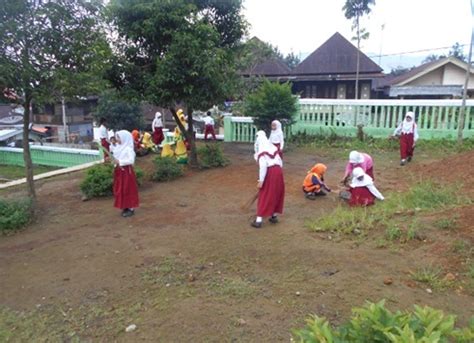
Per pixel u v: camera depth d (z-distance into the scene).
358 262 4.64
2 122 39.59
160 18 8.95
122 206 7.07
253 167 10.96
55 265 5.15
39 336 3.59
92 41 7.05
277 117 13.15
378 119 13.77
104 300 4.17
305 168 10.52
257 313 3.72
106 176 8.75
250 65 24.09
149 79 9.29
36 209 7.88
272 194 6.06
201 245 5.54
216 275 4.59
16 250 5.80
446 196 6.58
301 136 14.45
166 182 9.77
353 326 2.02
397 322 1.95
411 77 24.28
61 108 38.78
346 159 11.49
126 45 9.53
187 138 11.25
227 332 3.45
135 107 26.50
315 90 27.00
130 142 7.04
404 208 6.28
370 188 6.94
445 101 12.69
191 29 9.12
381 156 11.48
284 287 4.20
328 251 5.01
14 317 3.93
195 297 4.10
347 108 14.09
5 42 6.09
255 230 6.04
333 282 4.21
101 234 6.26
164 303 4.02
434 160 10.40
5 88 6.47
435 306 3.63
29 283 4.67
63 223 7.00
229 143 15.48
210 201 7.91
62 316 3.90
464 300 3.71
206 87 9.41
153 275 4.67
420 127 13.22
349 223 5.86
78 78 6.80
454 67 23.47
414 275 4.20
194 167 11.08
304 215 6.68
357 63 23.42
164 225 6.54
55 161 18.56
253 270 4.67
